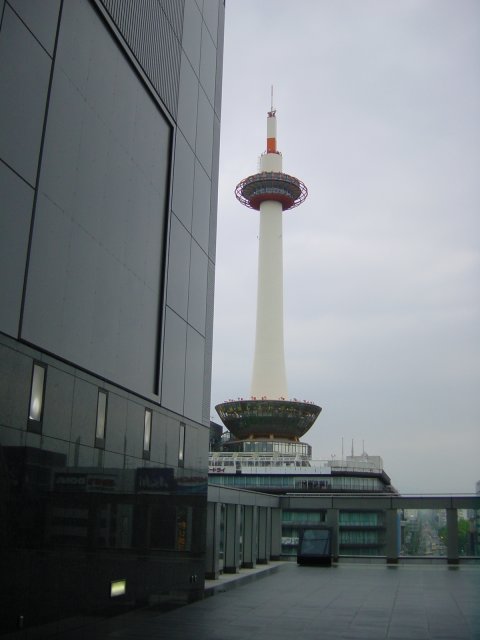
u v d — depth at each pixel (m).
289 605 22.42
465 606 22.42
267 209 144.88
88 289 17.89
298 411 139.00
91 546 17.03
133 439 20.06
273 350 139.12
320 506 45.12
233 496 35.19
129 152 21.02
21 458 14.33
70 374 16.62
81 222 17.67
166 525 22.12
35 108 15.70
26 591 14.16
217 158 30.59
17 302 14.59
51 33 16.58
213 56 30.77
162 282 23.14
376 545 110.62
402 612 20.88
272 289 140.88
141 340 21.22
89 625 16.66
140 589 19.78
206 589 27.48
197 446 25.70
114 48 20.27
